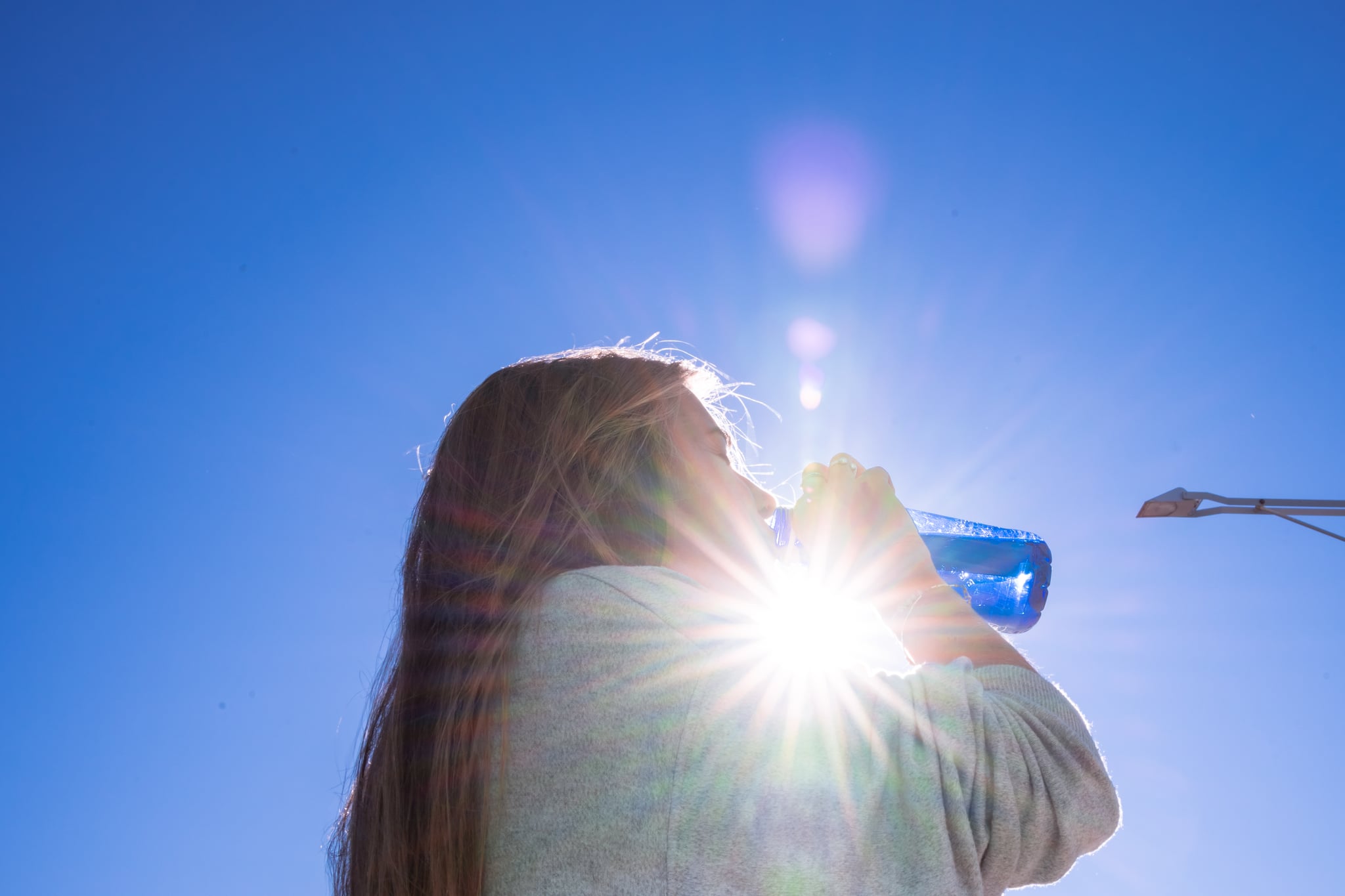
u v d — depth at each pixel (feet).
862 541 4.17
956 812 3.03
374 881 3.52
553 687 3.34
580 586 3.46
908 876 2.95
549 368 4.06
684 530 3.88
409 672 3.70
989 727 3.15
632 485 3.85
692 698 3.15
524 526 3.71
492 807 3.29
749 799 2.99
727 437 4.50
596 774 3.15
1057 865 3.15
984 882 3.14
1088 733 3.36
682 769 3.05
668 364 4.17
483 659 3.47
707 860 2.94
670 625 3.29
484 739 3.37
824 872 2.91
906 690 3.19
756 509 4.07
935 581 4.00
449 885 3.25
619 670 3.26
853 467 4.42
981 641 3.68
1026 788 3.11
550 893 3.06
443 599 3.71
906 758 3.07
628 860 2.99
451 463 3.98
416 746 3.58
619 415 3.92
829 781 3.02
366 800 3.71
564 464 3.82
